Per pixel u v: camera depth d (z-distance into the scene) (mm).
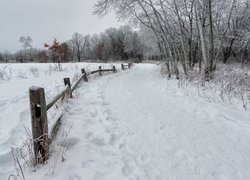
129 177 2775
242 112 5355
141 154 3383
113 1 12578
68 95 6469
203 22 13633
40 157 2805
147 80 12680
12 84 9508
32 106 2787
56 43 20656
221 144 3689
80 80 9555
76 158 3143
